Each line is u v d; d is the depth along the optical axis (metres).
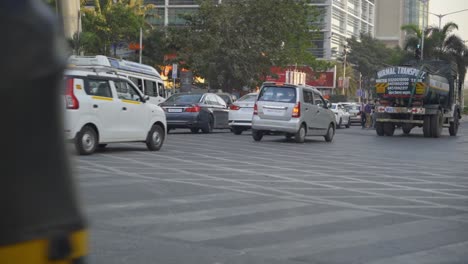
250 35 47.94
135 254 7.11
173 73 40.81
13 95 2.31
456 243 8.16
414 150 24.48
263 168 15.76
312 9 56.53
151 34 58.81
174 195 11.12
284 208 10.27
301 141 25.09
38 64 2.36
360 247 7.73
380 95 34.41
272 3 48.16
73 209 2.47
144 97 18.36
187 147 20.84
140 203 10.22
